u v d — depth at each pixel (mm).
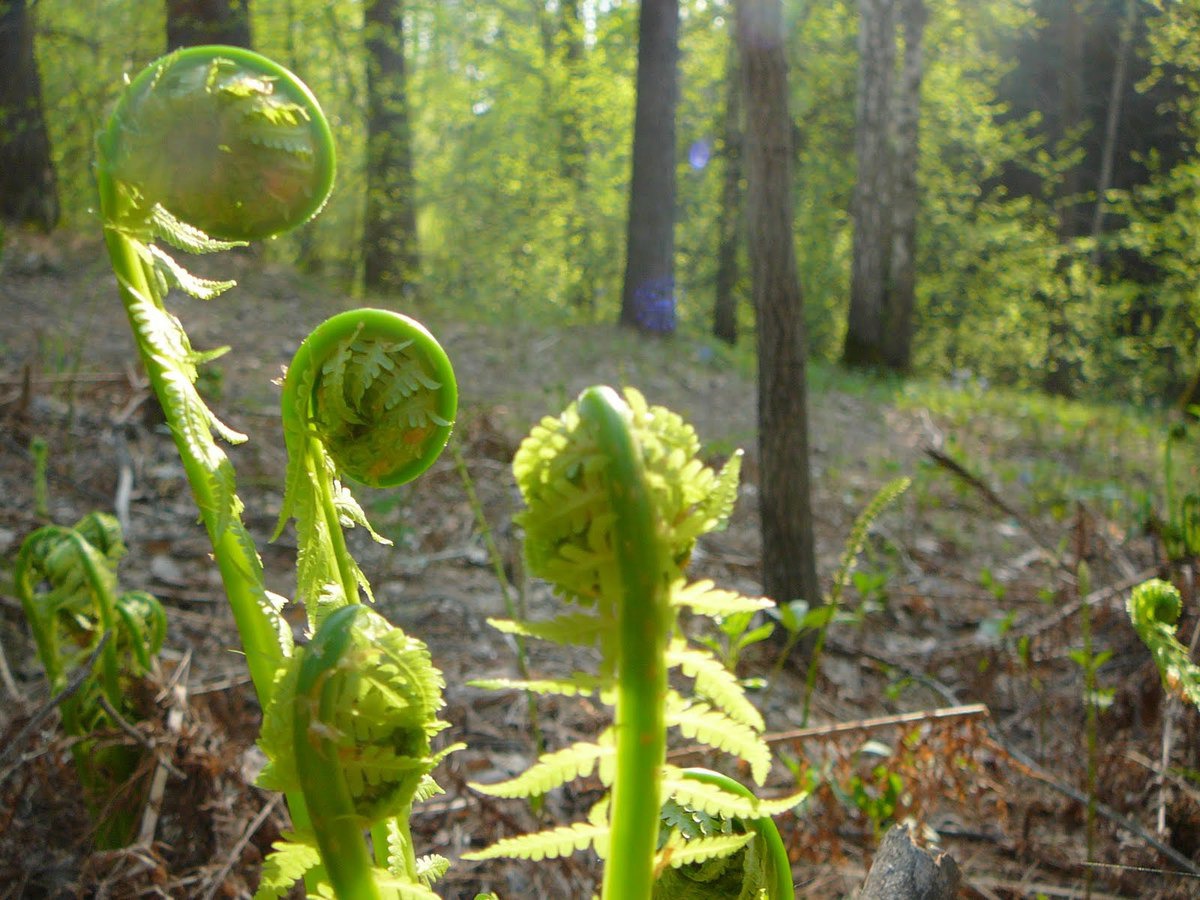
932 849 1405
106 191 718
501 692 2957
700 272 22359
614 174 20125
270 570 3670
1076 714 3049
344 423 764
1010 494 6812
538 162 18188
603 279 19828
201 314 8188
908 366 16672
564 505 502
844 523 5789
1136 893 2264
